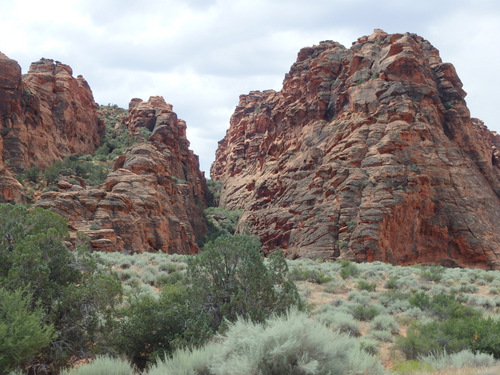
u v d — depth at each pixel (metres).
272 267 13.30
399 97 71.31
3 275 11.32
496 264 60.56
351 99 77.69
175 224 65.62
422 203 63.16
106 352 10.94
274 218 74.38
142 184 61.91
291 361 6.46
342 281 29.33
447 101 77.12
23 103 71.00
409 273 35.97
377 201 61.28
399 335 14.91
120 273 24.86
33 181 60.44
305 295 23.33
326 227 63.12
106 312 11.39
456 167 68.56
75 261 12.45
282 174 81.88
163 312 11.91
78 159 80.62
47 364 10.20
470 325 13.25
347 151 69.44
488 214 66.62
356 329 15.56
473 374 8.73
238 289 12.02
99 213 48.91
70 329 10.73
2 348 8.27
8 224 12.72
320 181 70.31
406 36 79.94
